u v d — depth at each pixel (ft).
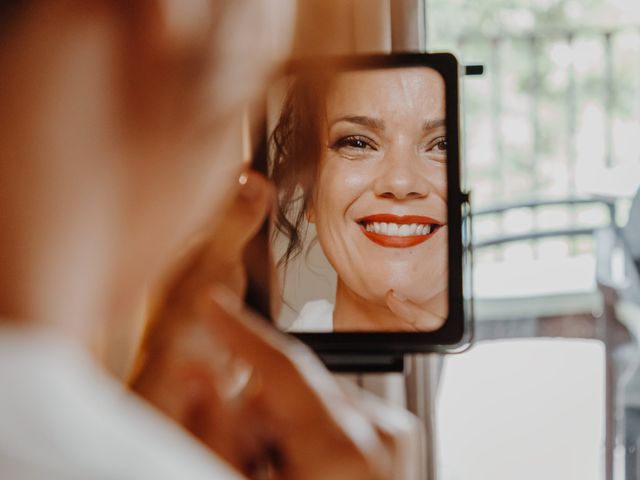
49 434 0.49
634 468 6.56
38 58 0.54
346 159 2.46
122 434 0.52
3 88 0.54
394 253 2.54
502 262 9.80
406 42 3.05
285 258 2.41
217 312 1.23
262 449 1.21
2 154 0.54
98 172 0.56
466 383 8.86
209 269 1.26
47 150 0.54
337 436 1.18
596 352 9.15
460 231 2.56
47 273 0.54
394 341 2.56
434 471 3.18
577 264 9.44
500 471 7.34
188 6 0.57
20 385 0.49
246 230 1.29
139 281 0.61
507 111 13.56
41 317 0.54
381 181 2.47
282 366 1.20
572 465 7.38
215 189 0.64
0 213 0.54
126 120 0.57
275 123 2.33
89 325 0.57
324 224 2.45
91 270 0.56
